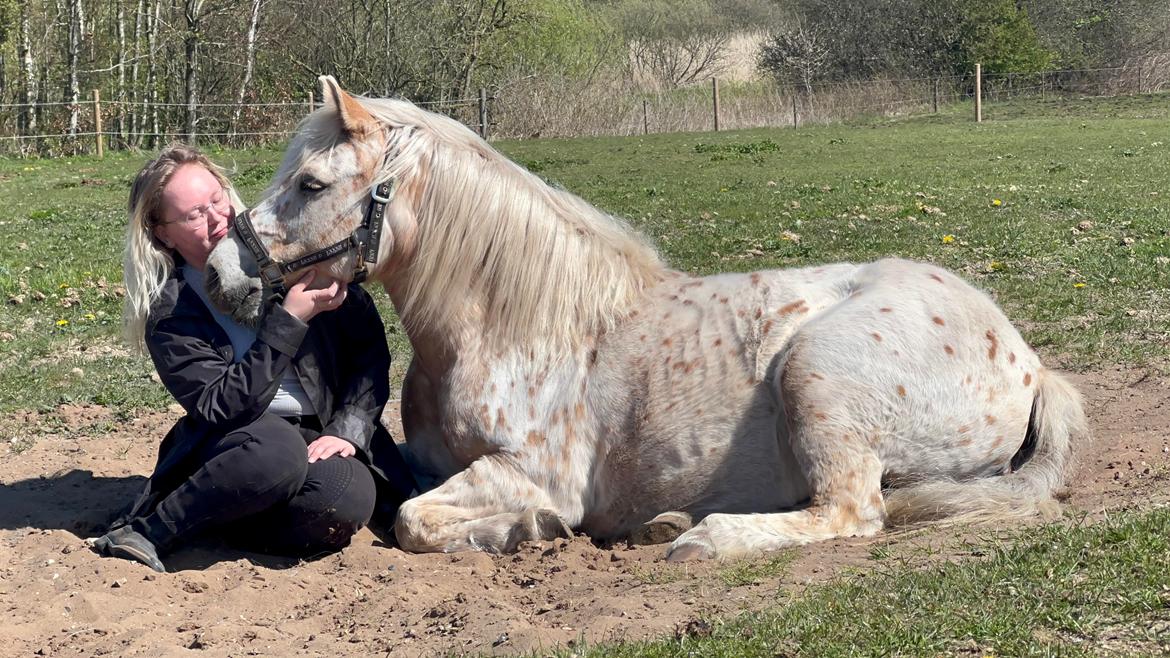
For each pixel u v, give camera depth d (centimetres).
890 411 389
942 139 2583
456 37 3416
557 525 405
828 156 2247
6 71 3325
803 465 389
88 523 445
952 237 1075
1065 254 970
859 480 385
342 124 388
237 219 386
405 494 436
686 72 4362
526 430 407
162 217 393
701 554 370
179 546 407
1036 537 344
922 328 396
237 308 384
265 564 411
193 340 395
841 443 384
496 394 408
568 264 412
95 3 3438
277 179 391
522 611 335
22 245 1283
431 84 3450
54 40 3469
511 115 3356
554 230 414
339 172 386
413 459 457
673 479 404
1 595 362
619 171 2084
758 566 354
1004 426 410
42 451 559
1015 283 853
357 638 321
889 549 358
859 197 1470
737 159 2247
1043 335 687
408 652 303
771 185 1694
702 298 418
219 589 370
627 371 407
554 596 350
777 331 405
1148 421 507
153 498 401
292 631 331
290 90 3600
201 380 389
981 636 271
